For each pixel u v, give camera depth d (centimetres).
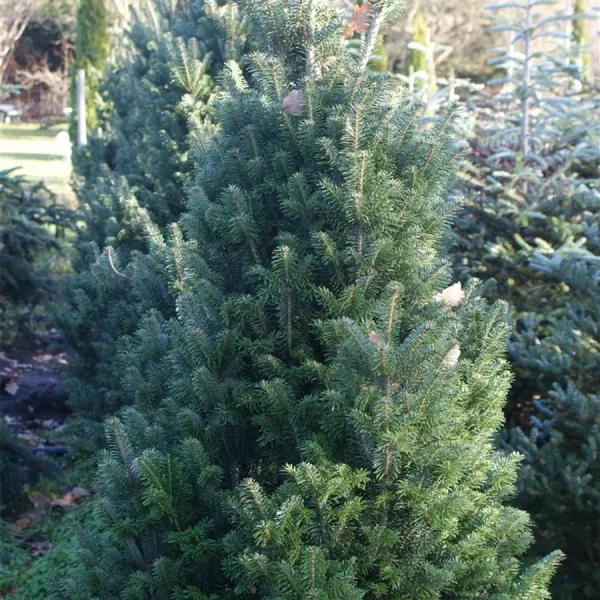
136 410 331
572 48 722
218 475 266
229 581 271
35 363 896
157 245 417
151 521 271
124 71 908
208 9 609
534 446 445
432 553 262
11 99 3344
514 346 489
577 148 601
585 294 502
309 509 247
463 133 661
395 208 278
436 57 2420
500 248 569
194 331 275
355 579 250
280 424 271
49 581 308
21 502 613
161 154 602
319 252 272
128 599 263
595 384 467
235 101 303
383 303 258
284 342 279
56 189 1761
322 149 280
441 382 252
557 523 438
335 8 317
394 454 248
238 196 279
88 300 574
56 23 3048
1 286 836
